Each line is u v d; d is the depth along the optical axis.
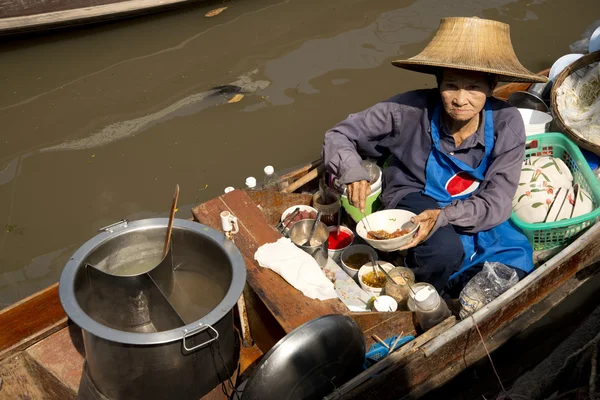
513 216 3.11
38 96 5.46
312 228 2.95
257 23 6.55
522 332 3.02
